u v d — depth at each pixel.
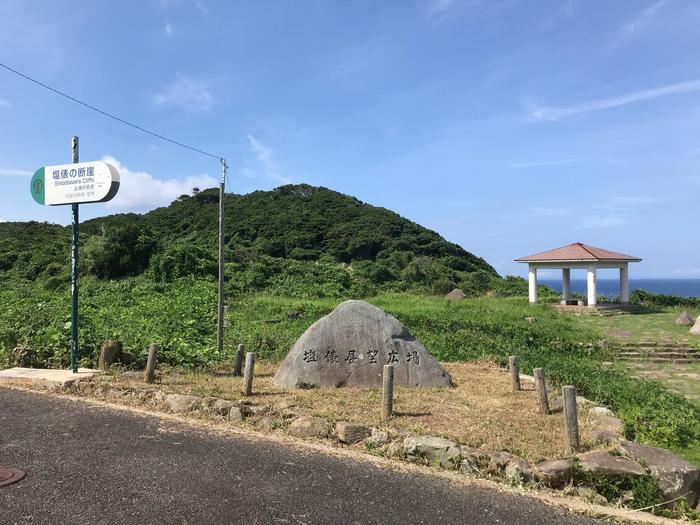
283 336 15.48
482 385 9.24
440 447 5.84
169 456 5.66
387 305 25.22
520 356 13.88
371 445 6.21
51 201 9.17
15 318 12.30
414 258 44.78
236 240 48.22
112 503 4.44
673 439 7.85
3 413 7.18
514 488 5.27
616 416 7.65
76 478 4.95
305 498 4.76
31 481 4.83
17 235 50.31
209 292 27.05
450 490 5.13
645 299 28.23
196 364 10.62
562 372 11.62
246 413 7.16
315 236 51.44
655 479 5.23
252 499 4.66
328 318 9.05
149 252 34.44
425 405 7.53
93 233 51.31
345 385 8.68
